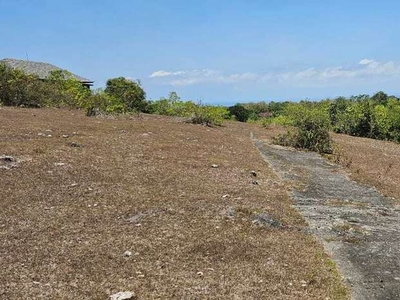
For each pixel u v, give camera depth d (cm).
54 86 4766
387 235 1310
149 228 1155
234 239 1127
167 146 2422
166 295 816
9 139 2102
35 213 1203
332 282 942
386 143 4612
